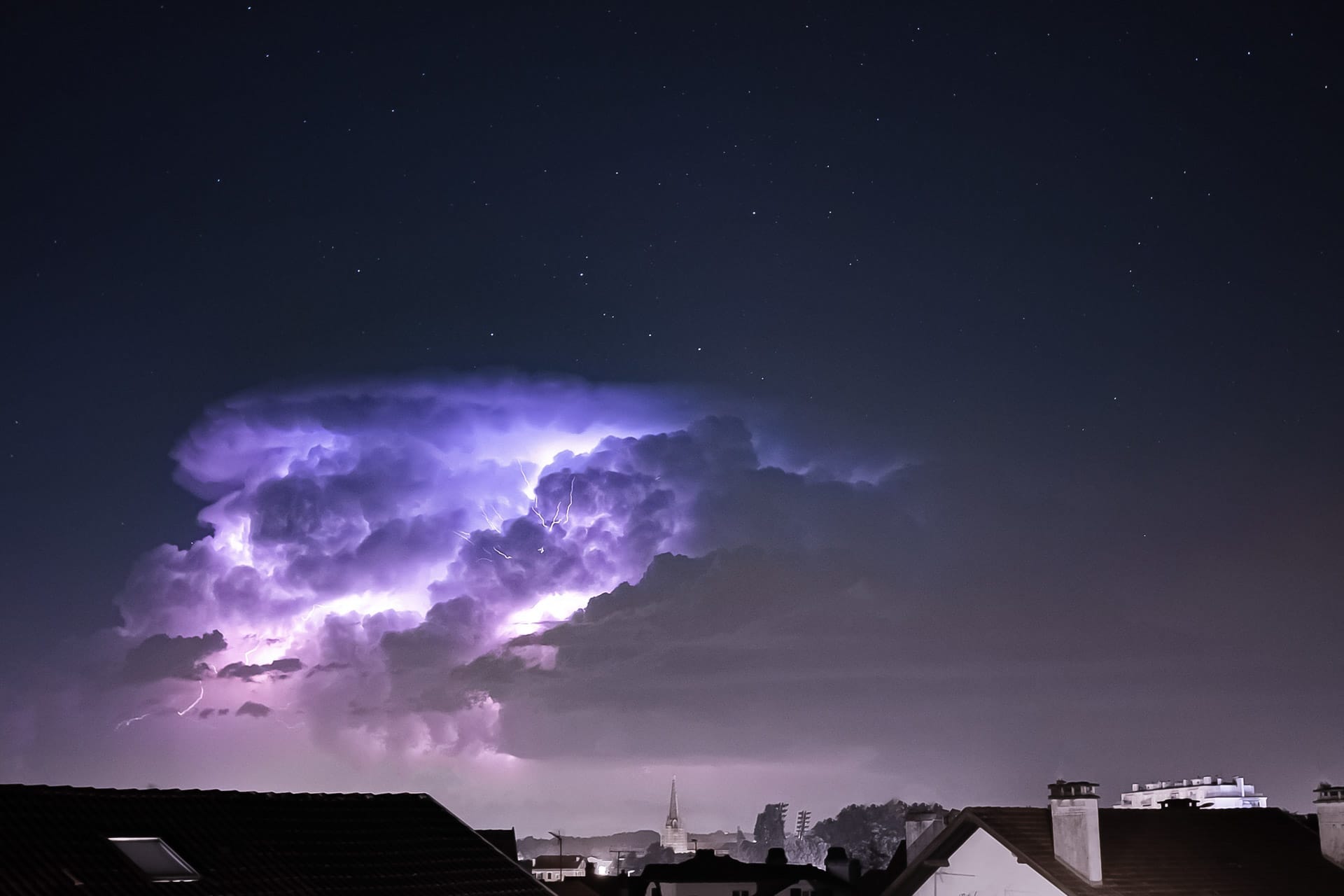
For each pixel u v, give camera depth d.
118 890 21.12
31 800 23.05
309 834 26.55
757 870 81.75
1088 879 32.28
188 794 26.03
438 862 27.72
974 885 33.75
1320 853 37.22
